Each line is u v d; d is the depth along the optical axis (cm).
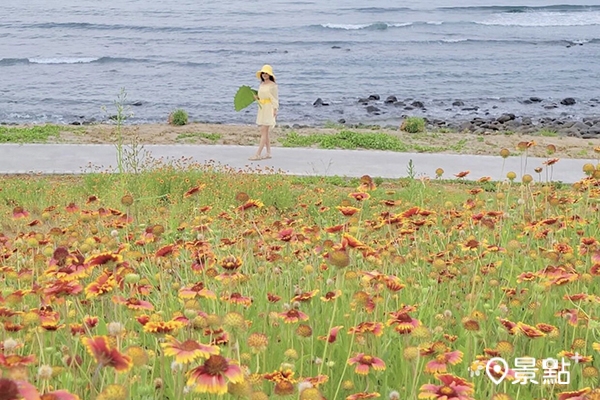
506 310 386
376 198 1191
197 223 662
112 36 5606
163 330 287
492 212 562
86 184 1310
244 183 1291
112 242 483
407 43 5278
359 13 7256
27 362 259
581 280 448
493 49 5038
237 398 277
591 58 4681
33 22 6328
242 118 2936
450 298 473
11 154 1672
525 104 3366
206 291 353
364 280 395
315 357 370
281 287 472
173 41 5328
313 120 2938
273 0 8556
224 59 4550
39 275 471
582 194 712
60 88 3594
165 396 337
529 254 515
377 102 3372
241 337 366
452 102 3391
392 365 366
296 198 1269
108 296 386
